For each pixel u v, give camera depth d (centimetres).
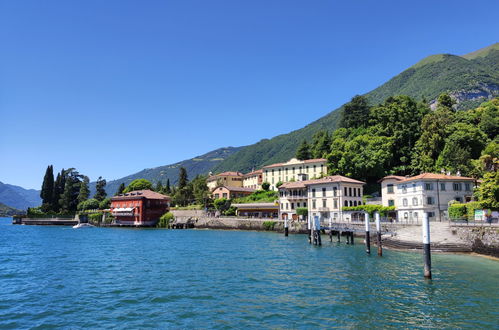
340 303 2473
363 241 6550
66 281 3256
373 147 10531
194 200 15750
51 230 12244
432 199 7138
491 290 2773
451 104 12288
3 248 6103
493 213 5072
